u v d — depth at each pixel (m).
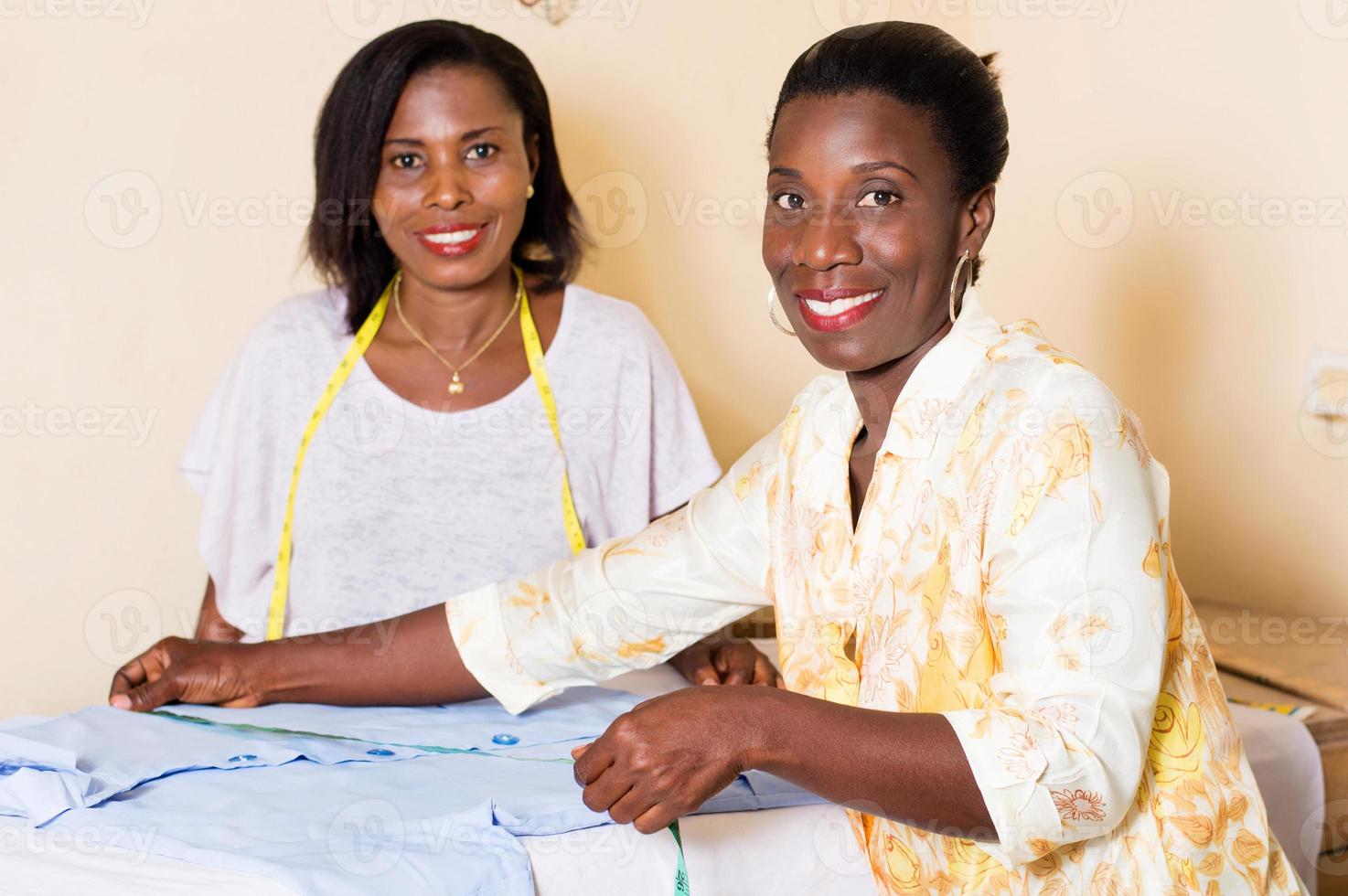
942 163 1.12
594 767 1.06
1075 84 2.53
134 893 1.03
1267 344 2.16
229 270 2.46
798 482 1.29
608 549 1.47
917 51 1.12
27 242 2.33
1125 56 2.41
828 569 1.26
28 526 2.39
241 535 1.98
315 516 1.94
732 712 1.03
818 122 1.11
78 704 2.46
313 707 1.47
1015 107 2.69
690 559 1.42
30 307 2.35
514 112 1.92
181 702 1.47
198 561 2.51
